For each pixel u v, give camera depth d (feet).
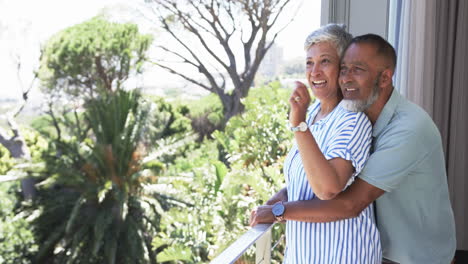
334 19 6.48
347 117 3.31
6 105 46.39
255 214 3.86
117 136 40.81
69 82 48.49
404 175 3.40
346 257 3.45
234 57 52.37
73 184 39.34
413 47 6.45
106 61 49.96
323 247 3.50
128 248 37.63
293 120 2.98
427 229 3.77
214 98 53.78
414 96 6.50
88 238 37.88
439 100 7.23
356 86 3.35
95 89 47.91
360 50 3.33
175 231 26.53
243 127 25.14
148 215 38.17
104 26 50.11
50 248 38.99
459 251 7.41
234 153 23.94
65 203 39.47
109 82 49.83
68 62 48.67
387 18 6.37
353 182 3.39
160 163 42.22
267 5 49.83
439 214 3.77
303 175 3.59
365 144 3.26
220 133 32.01
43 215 39.06
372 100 3.36
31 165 39.58
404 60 6.52
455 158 7.28
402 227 3.75
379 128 3.57
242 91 53.11
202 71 53.01
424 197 3.66
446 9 7.15
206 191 26.53
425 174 3.58
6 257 37.86
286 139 21.54
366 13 6.39
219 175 24.62
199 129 53.67
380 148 3.46
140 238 37.37
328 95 3.60
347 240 3.46
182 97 53.52
